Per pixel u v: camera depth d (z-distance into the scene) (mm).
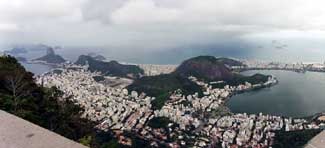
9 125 2443
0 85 12461
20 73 13633
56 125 13445
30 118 11227
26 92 12688
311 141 1881
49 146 2230
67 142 2314
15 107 11172
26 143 2250
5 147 2211
